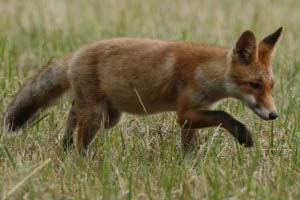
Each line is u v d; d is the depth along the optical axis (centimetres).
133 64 2303
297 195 1900
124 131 2456
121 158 2191
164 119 2577
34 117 2509
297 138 2359
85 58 2359
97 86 2355
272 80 2189
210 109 2291
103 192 1878
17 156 2167
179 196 1900
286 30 3612
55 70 2434
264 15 4206
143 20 4044
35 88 2462
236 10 4381
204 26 3994
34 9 4191
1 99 2673
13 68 3070
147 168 2052
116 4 4484
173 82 2266
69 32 3884
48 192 1922
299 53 3409
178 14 4328
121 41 2359
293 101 2677
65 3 4519
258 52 2198
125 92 2333
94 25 3972
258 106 2156
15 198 1889
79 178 2003
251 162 2184
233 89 2198
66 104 2662
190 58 2244
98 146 2355
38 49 3456
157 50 2302
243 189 1908
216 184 1914
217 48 2259
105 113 2378
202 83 2222
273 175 2078
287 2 4731
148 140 2392
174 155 2264
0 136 2355
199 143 2408
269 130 2477
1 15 4284
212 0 4744
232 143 2388
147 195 1900
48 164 2106
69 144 2402
